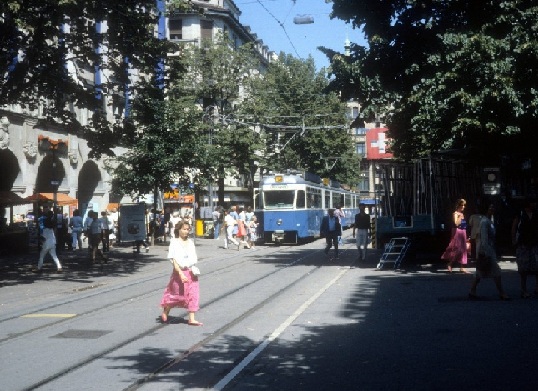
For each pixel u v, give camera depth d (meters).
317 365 8.59
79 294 17.39
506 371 8.02
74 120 25.98
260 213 39.59
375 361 8.75
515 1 20.98
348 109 63.91
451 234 22.81
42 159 41.31
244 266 25.23
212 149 40.44
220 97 56.72
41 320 13.09
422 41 22.38
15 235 33.16
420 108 22.09
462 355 8.99
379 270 22.47
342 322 11.95
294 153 62.69
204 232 52.66
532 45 20.42
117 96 25.91
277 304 14.62
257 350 9.58
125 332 11.49
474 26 21.72
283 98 63.34
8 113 37.34
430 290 16.47
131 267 25.73
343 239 46.06
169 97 38.94
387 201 24.66
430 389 7.27
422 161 24.30
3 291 18.17
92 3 22.27
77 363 9.02
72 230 37.00
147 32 24.25
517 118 21.50
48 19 21.34
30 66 22.89
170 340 10.67
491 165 24.95
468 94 21.12
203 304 15.01
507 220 25.77
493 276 14.34
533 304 13.62
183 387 7.62
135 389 7.57
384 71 23.19
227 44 56.62
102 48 25.28
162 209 44.19
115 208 44.44
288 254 31.69
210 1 76.38
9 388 7.68
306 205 39.56
